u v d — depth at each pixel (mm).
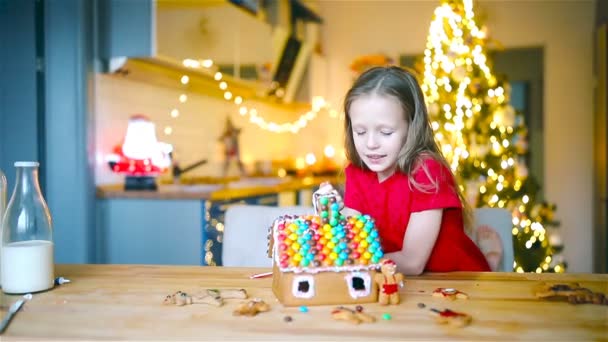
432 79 2555
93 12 2605
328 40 4898
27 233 943
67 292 910
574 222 4242
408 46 4707
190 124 3367
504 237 1398
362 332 706
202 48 2957
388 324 740
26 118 2557
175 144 3219
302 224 893
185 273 1058
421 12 4676
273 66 3916
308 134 4922
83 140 2514
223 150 3736
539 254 2584
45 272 917
